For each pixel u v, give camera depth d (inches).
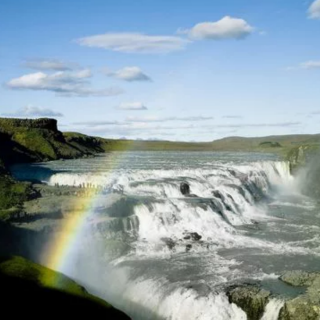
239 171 2952.8
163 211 1850.4
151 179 2469.2
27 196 1807.3
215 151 6412.4
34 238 1462.8
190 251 1593.3
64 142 4822.8
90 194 1909.4
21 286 1042.1
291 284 1261.1
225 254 1562.5
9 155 3545.8
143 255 1535.4
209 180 2586.1
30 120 4608.8
